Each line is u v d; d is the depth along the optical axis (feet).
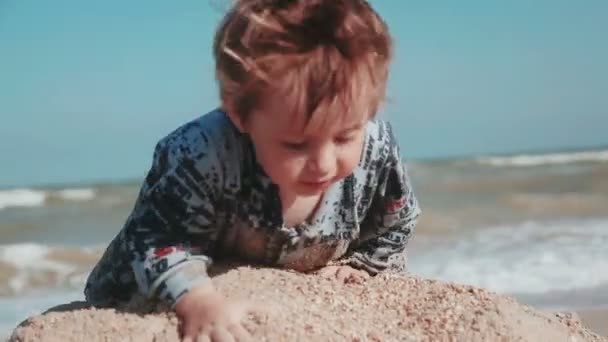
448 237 10.32
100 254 10.19
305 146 3.05
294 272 3.72
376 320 3.39
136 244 3.44
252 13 3.13
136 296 3.47
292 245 3.65
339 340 3.13
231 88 3.19
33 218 16.81
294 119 2.99
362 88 3.04
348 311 3.41
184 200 3.44
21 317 6.69
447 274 7.82
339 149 3.08
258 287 3.44
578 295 6.73
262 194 3.48
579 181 21.09
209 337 3.11
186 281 3.28
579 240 9.50
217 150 3.42
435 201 16.79
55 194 23.84
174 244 3.43
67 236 13.41
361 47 3.06
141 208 3.56
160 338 3.14
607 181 20.84
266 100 3.04
